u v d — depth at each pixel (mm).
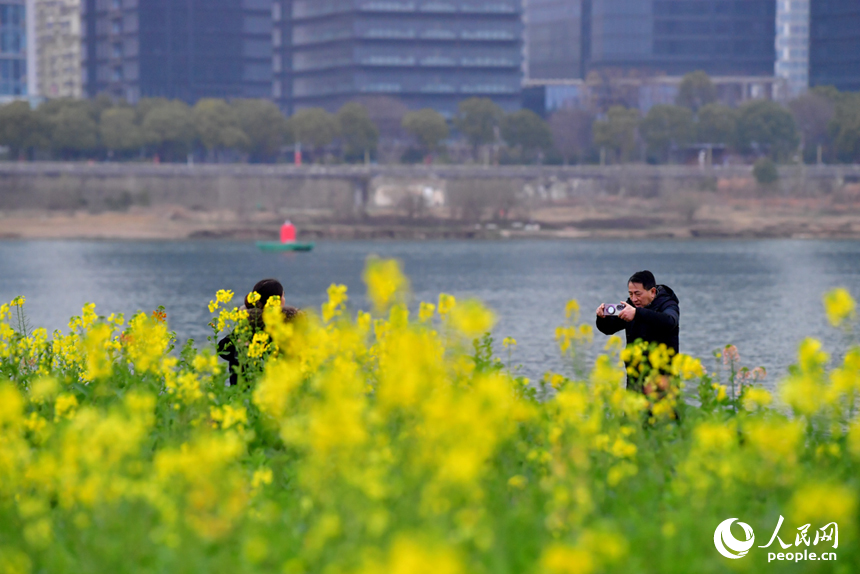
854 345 11203
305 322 14305
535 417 12141
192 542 8250
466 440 8648
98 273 156875
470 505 8625
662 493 10703
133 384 14898
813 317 81938
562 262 182125
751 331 70250
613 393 11688
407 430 10570
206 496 8680
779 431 9688
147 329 14914
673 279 137750
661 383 12516
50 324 80688
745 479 9766
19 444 10141
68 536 9234
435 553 6012
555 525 8875
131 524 8711
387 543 7738
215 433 11734
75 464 9156
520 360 49000
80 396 15273
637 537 8609
